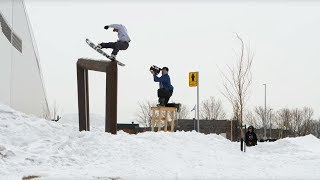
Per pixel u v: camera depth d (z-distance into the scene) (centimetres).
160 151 1088
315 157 1201
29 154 1007
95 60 1349
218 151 1205
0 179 732
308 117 8038
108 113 1279
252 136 1584
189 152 1132
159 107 1554
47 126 1326
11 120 1309
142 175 796
